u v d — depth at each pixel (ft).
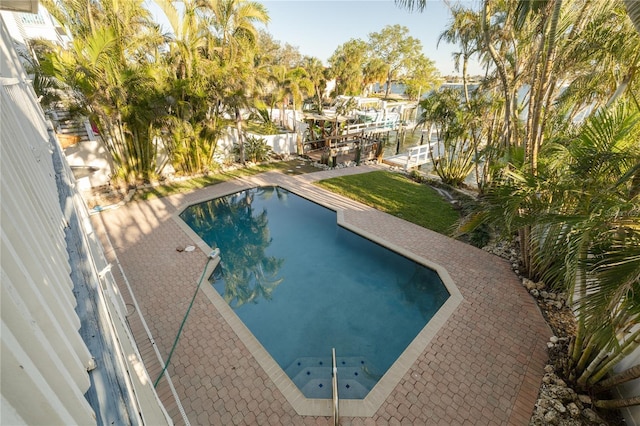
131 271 23.79
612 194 10.91
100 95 31.81
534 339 17.38
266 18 45.39
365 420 13.33
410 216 34.24
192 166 45.91
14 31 40.73
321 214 37.58
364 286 24.91
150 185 41.37
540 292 21.03
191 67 40.16
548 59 15.48
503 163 21.86
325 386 16.08
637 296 8.73
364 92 159.02
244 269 27.55
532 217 13.01
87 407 4.11
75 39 30.94
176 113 40.93
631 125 12.29
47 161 14.75
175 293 21.31
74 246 9.34
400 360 16.19
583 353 13.74
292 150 61.93
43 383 3.16
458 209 35.86
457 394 14.38
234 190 41.27
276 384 14.89
